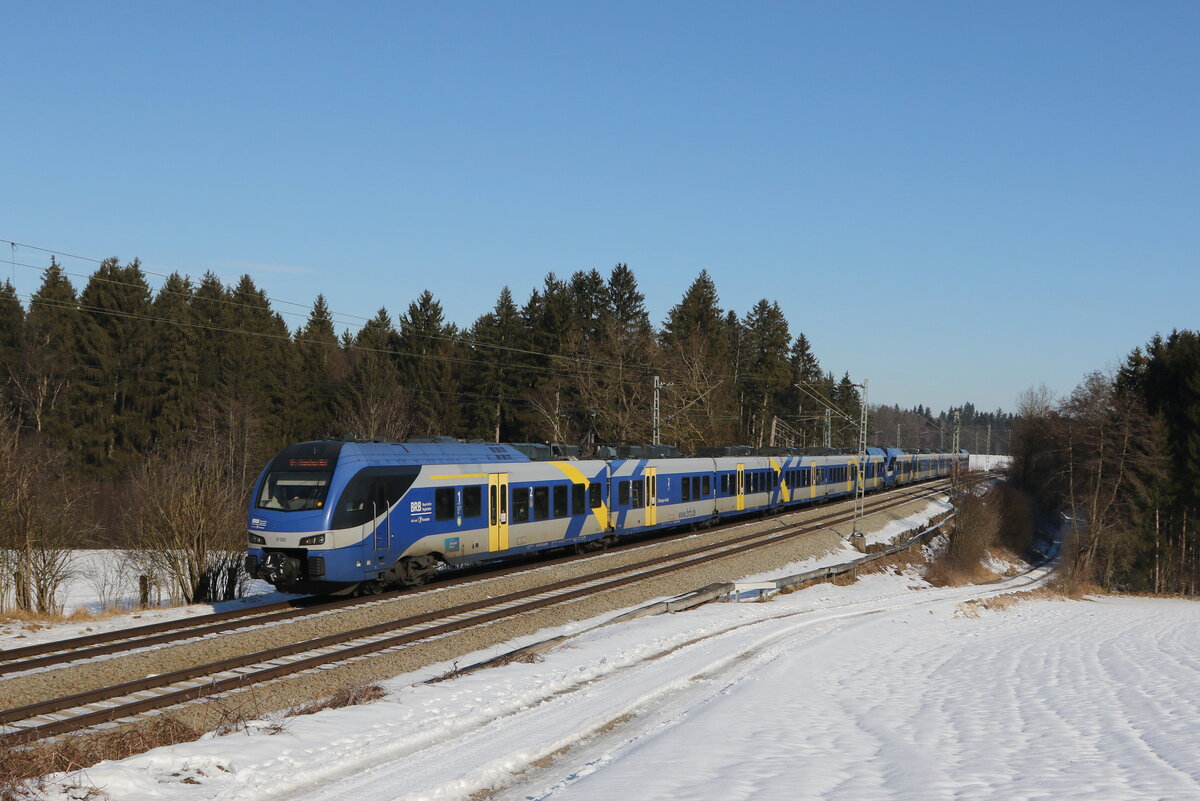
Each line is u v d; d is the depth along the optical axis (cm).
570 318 7581
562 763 1027
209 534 2606
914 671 1933
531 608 2209
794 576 3222
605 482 3206
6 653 1559
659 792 830
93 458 6259
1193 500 6275
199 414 6556
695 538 3650
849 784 852
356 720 1178
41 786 851
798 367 11925
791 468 5078
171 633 1745
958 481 6322
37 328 6356
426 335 8025
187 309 7744
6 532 2397
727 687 1523
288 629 1817
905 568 4534
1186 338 7175
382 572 2252
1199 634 3638
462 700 1318
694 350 6975
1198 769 932
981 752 1046
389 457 2291
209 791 875
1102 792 807
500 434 7706
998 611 3719
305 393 7362
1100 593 5784
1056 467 7600
